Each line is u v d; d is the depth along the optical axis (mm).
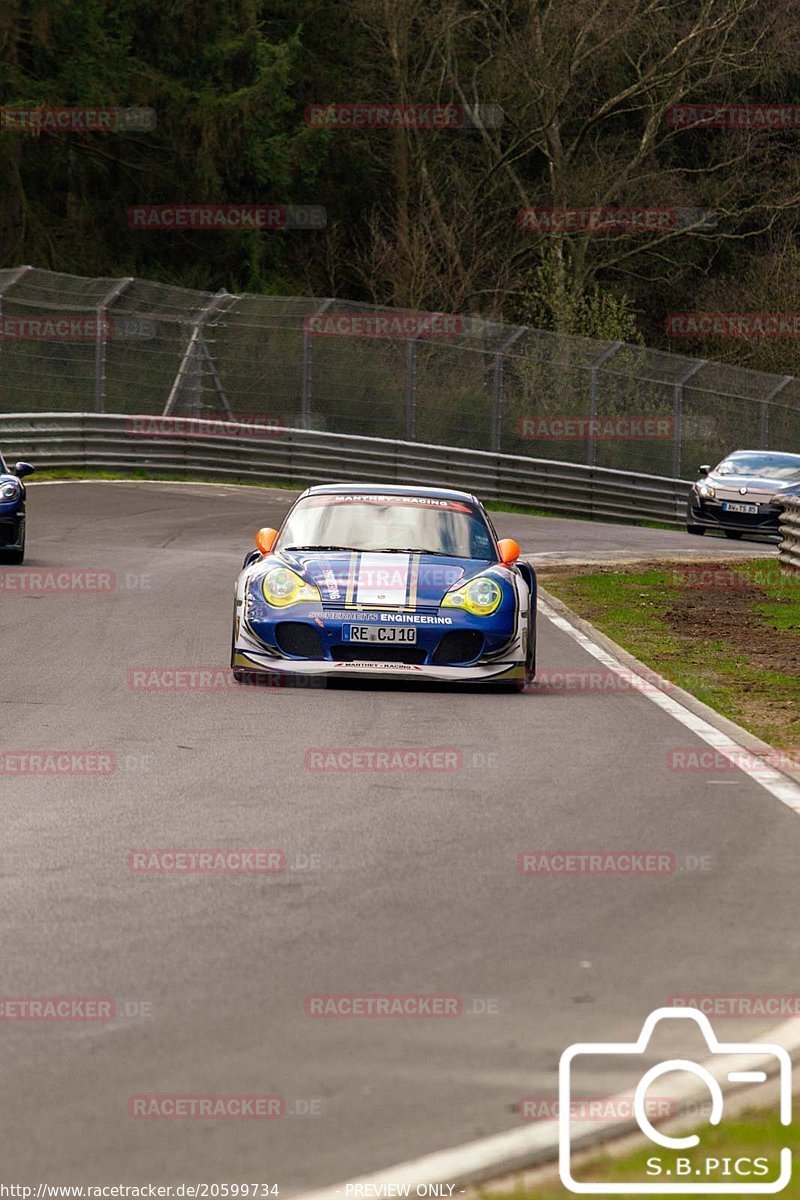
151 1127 12898
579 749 31141
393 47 170250
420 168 175375
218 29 151625
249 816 24516
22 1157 12328
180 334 118250
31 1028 15227
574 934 18750
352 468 118938
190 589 58688
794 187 181750
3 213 138250
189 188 149500
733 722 35188
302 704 35750
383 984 16750
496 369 124750
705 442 131125
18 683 37719
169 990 16422
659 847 23172
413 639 37656
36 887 20266
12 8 135500
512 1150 12328
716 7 170875
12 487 63812
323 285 178000
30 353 112250
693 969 17469
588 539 95938
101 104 139625
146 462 113000
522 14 177875
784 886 21125
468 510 42625
